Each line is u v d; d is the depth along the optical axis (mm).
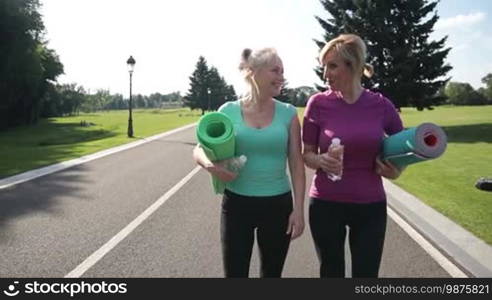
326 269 3480
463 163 15516
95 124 59125
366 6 33000
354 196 3383
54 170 14258
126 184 11703
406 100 33438
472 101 110688
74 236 6836
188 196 10078
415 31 32875
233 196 3346
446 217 8000
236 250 3348
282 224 3359
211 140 3088
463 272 5305
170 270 5371
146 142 25531
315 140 3549
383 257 5879
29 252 6066
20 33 47406
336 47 3396
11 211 8531
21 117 57594
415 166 14836
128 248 6238
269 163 3305
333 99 3479
